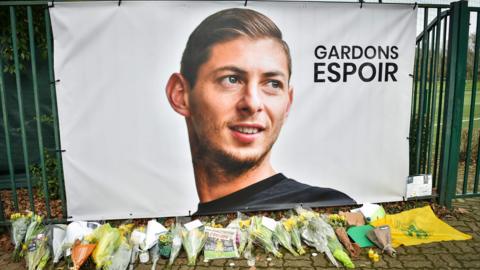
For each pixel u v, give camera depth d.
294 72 3.74
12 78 4.69
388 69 3.89
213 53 3.61
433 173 4.39
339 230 3.50
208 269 3.10
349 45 3.79
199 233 3.34
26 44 4.52
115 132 3.61
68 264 3.11
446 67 4.00
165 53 3.55
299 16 3.67
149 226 3.44
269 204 3.91
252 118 3.74
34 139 4.87
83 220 3.70
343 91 3.85
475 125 9.05
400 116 3.99
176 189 3.77
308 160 3.90
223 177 3.82
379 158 4.02
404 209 4.14
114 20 3.45
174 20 3.52
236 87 3.68
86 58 3.47
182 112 3.65
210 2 3.54
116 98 3.56
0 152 4.81
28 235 3.30
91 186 3.66
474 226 3.80
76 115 3.54
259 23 3.63
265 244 3.30
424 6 3.83
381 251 3.34
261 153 3.82
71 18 3.41
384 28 3.82
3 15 4.35
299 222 3.52
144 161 3.68
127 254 3.14
